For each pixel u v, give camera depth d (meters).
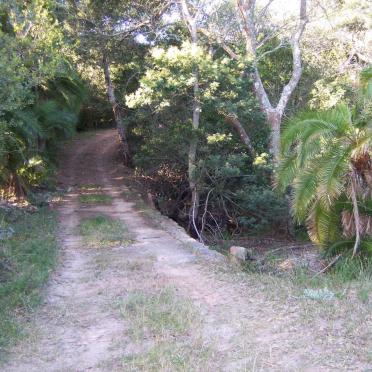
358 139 9.73
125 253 11.04
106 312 7.15
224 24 20.69
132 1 21.56
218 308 7.16
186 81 16.11
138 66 21.72
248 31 18.75
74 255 10.90
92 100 39.47
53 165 24.98
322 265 10.70
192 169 17.61
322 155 9.95
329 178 9.55
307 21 19.83
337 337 5.79
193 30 18.52
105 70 28.33
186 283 8.53
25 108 17.69
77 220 15.74
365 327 6.01
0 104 10.28
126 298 7.64
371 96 9.89
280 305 7.07
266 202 16.92
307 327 6.16
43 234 12.89
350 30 23.34
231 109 16.44
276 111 18.67
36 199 19.19
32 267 9.23
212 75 16.39
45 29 13.44
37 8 12.91
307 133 9.86
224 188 18.52
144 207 18.31
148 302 7.38
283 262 11.73
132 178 25.78
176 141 17.86
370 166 9.91
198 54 16.23
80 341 6.18
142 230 14.02
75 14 21.75
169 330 6.30
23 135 16.69
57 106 21.81
